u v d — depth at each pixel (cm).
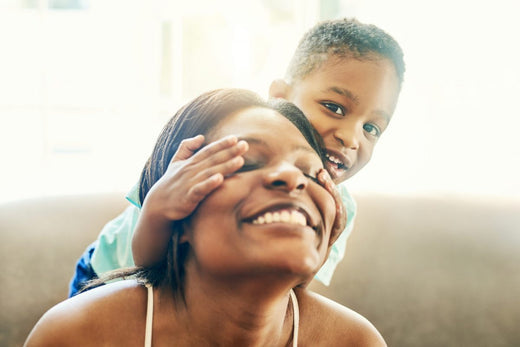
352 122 63
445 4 166
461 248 108
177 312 37
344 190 77
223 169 33
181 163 36
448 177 147
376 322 105
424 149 168
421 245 108
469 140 167
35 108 212
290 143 36
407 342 104
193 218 34
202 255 33
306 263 31
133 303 38
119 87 196
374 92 63
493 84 167
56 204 104
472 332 104
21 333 98
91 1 207
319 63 65
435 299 106
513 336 103
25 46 212
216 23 186
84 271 75
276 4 184
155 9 189
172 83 191
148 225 36
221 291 33
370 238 109
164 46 190
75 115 210
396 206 111
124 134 194
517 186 134
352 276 107
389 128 171
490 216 110
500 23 165
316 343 41
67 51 212
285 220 32
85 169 188
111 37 200
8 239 100
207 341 36
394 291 106
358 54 63
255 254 31
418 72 169
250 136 35
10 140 205
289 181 32
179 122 40
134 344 37
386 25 171
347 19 68
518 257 106
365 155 65
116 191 109
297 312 40
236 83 185
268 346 38
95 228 105
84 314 37
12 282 99
